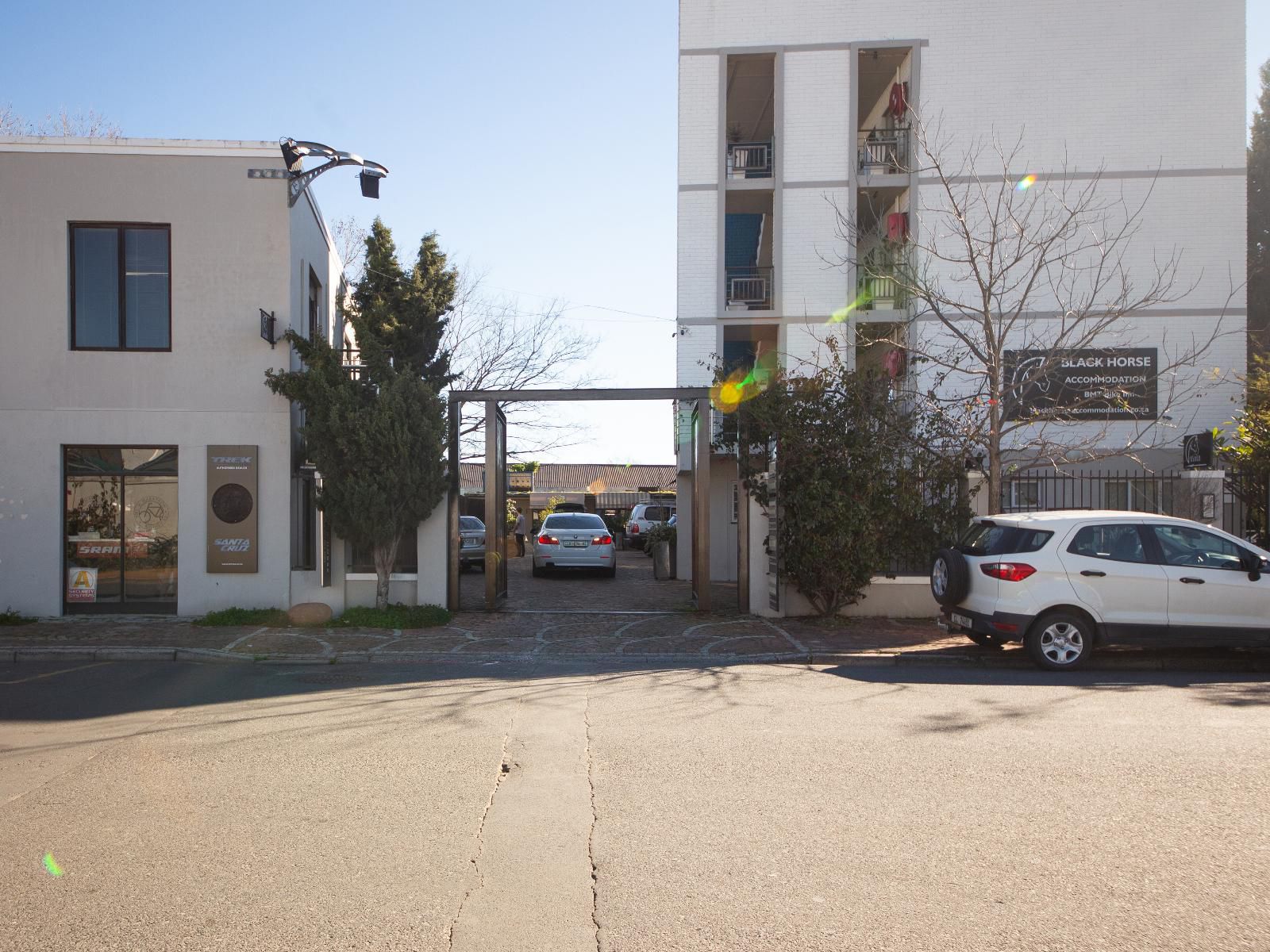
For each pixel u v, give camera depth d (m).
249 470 13.41
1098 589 10.19
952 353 20.23
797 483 13.68
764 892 4.29
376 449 13.13
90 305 13.54
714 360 23.09
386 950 3.74
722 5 23.36
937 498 13.88
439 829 5.12
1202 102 22.41
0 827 5.15
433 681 9.59
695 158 23.50
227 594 13.47
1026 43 22.64
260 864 4.62
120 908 4.12
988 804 5.50
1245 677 10.05
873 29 22.97
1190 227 22.20
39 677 9.78
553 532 21.83
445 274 26.56
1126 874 4.48
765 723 7.64
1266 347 24.70
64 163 13.39
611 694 8.92
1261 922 3.98
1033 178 20.56
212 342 13.52
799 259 23.09
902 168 18.50
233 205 13.60
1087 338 15.45
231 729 7.41
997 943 3.79
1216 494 15.02
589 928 3.93
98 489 13.56
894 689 9.24
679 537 21.39
